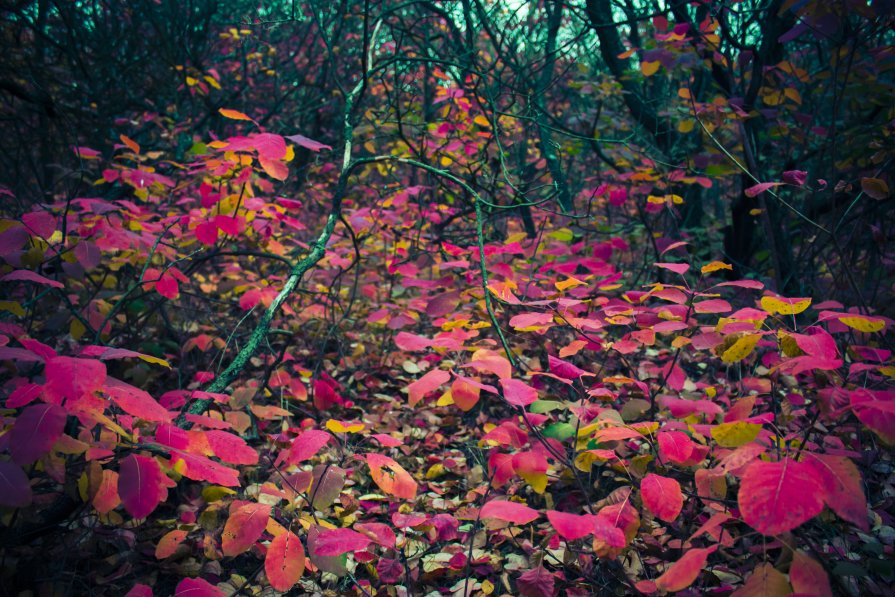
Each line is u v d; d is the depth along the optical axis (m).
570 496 2.26
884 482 2.13
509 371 1.54
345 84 6.94
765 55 3.80
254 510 1.46
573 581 1.77
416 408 3.14
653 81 5.20
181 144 4.98
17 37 5.00
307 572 1.90
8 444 1.16
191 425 1.82
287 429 2.46
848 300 3.22
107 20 6.18
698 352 3.27
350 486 2.40
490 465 1.58
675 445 1.43
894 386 1.92
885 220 3.42
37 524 1.70
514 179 4.85
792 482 1.02
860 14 2.47
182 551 1.95
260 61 6.95
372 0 3.85
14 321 2.90
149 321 3.23
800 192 4.19
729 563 1.79
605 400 2.09
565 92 5.88
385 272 4.81
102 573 1.84
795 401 2.25
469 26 3.95
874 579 1.66
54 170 5.39
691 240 4.48
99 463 1.42
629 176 3.73
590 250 4.09
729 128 4.00
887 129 3.11
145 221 3.10
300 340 3.86
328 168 5.39
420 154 4.14
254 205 2.75
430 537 2.06
